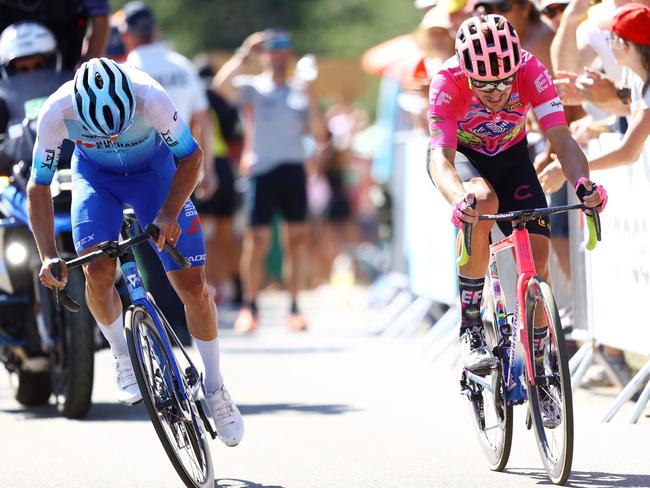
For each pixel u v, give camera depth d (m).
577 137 24.61
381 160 47.03
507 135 18.72
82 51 28.77
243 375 29.41
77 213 18.47
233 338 38.28
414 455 19.80
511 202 18.89
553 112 18.05
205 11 107.44
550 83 18.14
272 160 40.00
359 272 60.75
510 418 17.95
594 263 24.03
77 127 18.08
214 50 106.44
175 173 17.83
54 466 19.56
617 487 17.14
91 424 23.00
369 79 100.69
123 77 17.06
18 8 27.28
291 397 25.98
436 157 17.94
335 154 58.09
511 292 18.86
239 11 107.81
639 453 19.34
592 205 16.67
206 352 18.86
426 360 31.05
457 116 18.30
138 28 33.03
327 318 45.69
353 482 18.06
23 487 18.28
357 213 61.12
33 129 24.09
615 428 21.38
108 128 16.84
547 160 24.50
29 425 23.16
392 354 33.06
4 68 25.06
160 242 16.73
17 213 23.66
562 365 16.69
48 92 24.73
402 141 36.59
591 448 19.77
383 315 39.62
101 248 16.58
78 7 27.73
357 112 62.59
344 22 108.62
